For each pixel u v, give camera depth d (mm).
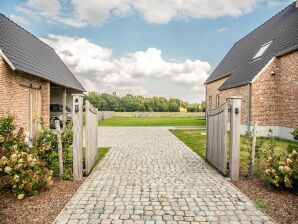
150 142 12680
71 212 4344
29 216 4180
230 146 6277
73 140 6148
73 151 6152
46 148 5980
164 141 13062
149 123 28625
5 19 15820
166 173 6809
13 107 11961
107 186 5688
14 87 12008
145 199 4938
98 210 4430
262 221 4055
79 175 6164
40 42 20797
